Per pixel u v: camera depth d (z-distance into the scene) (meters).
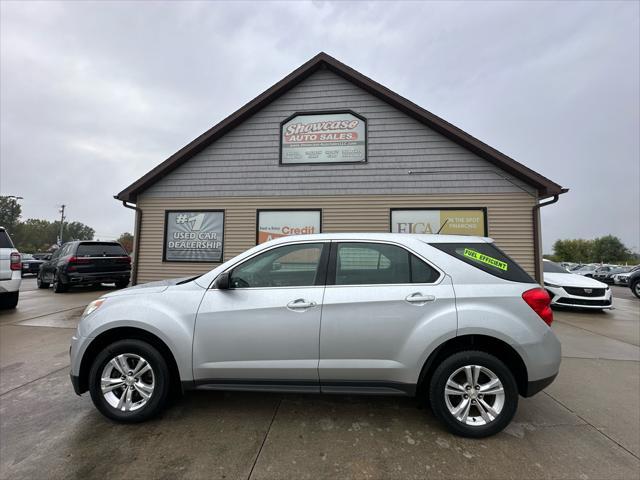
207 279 2.96
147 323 2.80
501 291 2.72
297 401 3.26
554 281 8.47
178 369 2.79
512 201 8.24
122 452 2.43
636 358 4.64
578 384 3.73
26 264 21.34
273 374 2.76
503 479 2.18
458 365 2.66
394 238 2.99
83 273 10.48
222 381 2.81
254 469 2.26
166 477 2.18
